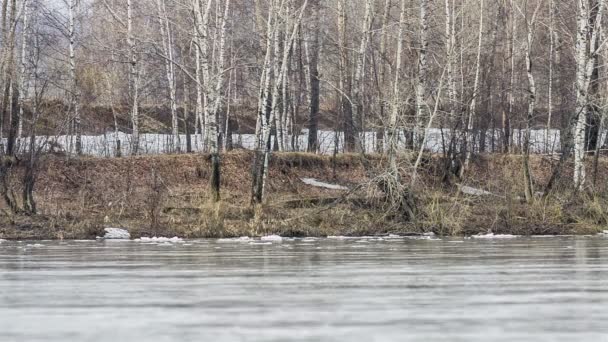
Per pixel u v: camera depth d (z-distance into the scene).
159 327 38.06
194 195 99.94
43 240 81.12
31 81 127.44
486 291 47.81
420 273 55.53
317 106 125.94
